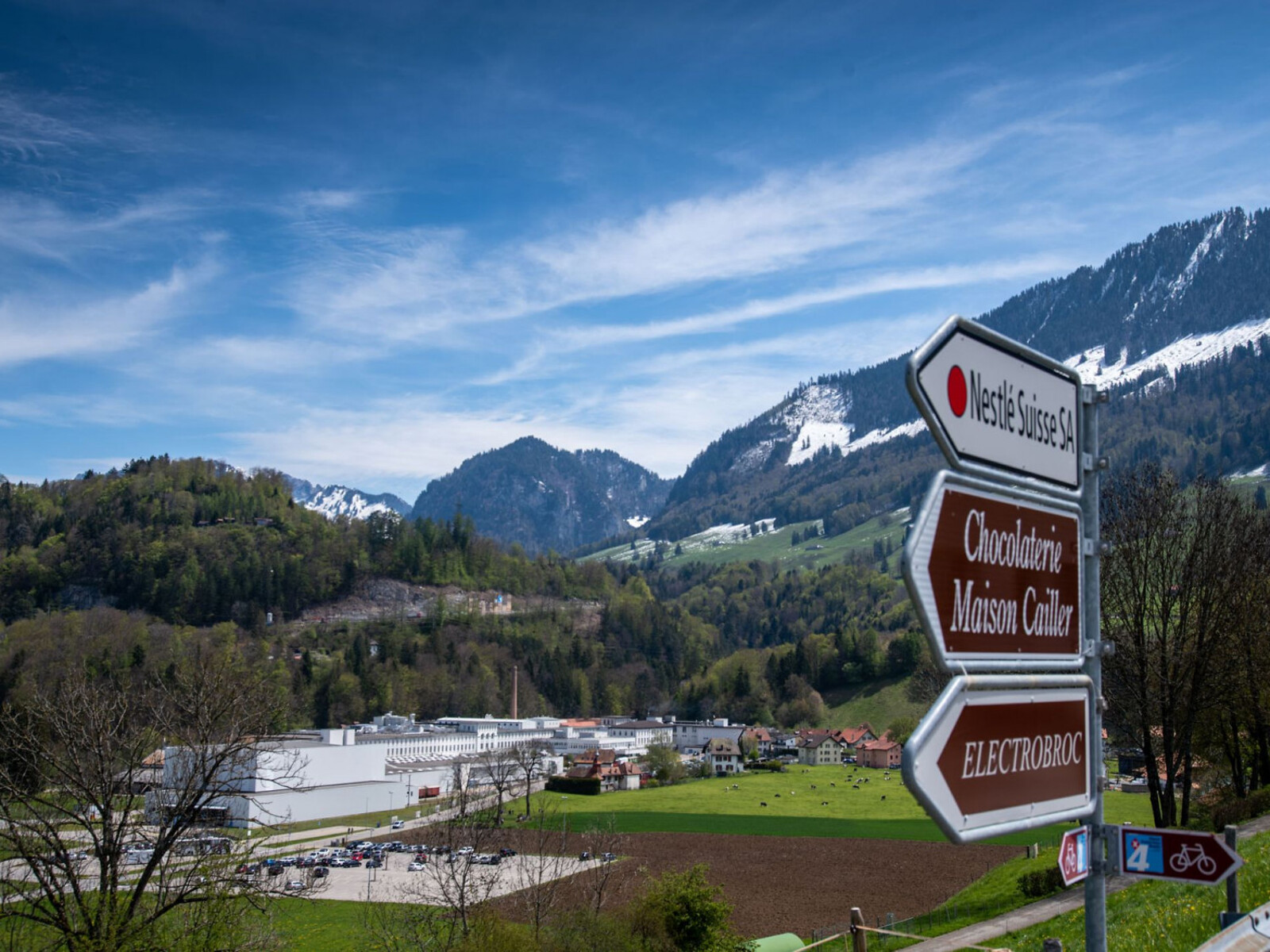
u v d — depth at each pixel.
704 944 45.81
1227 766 62.12
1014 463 6.18
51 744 21.28
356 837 106.50
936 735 5.31
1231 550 43.50
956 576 5.62
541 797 143.00
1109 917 22.83
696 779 177.88
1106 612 43.53
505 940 36.03
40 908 20.67
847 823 110.38
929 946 34.16
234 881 22.20
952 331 5.67
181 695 23.12
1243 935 9.70
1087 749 6.58
